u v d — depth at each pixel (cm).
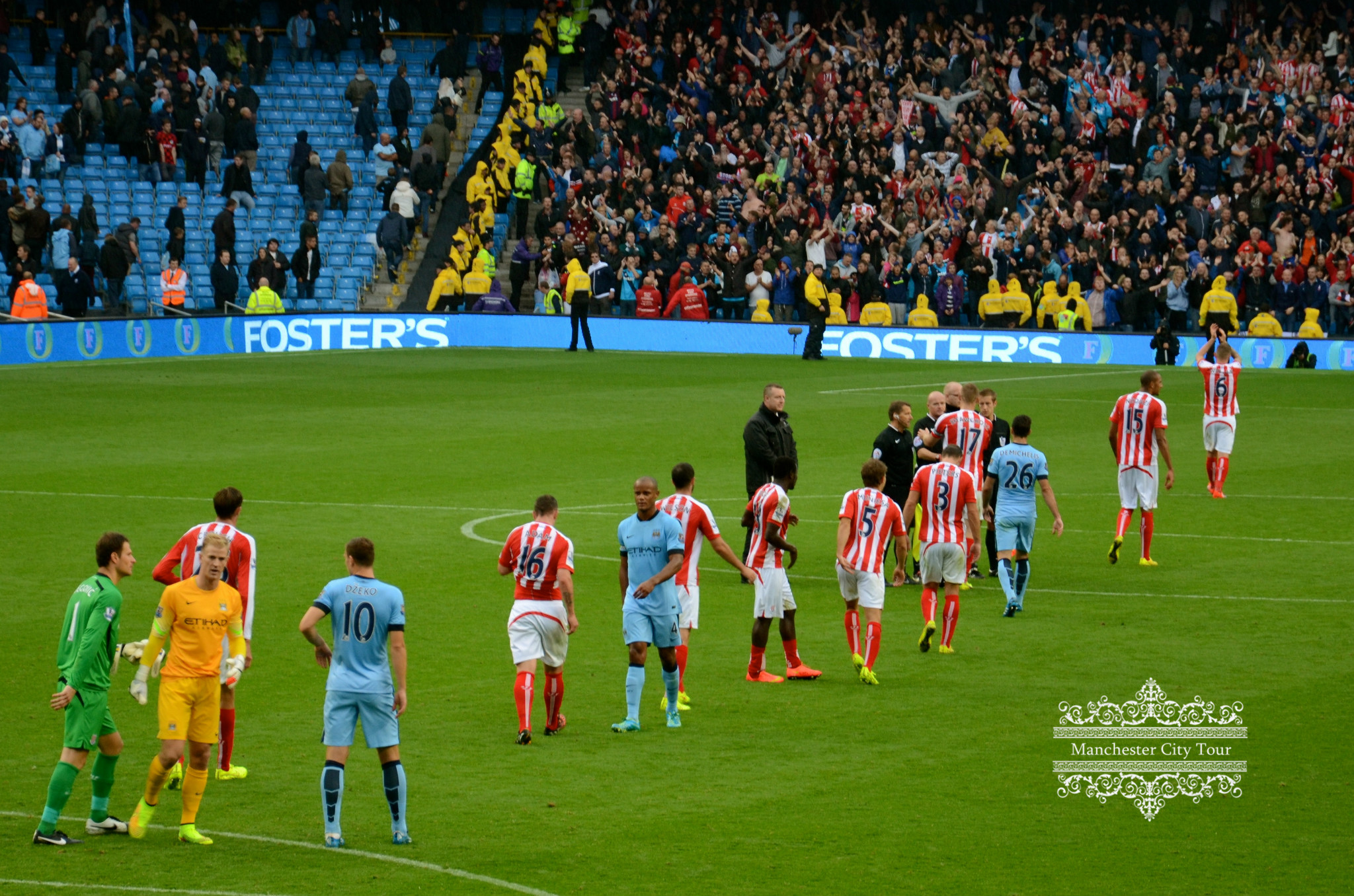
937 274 13462
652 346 13612
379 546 5681
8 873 2708
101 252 12825
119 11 14800
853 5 15650
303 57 15688
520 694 3528
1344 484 7138
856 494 4081
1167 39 14875
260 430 8488
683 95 14775
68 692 2822
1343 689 3938
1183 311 12900
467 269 14238
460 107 15600
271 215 14325
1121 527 5541
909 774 3294
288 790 3197
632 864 2761
